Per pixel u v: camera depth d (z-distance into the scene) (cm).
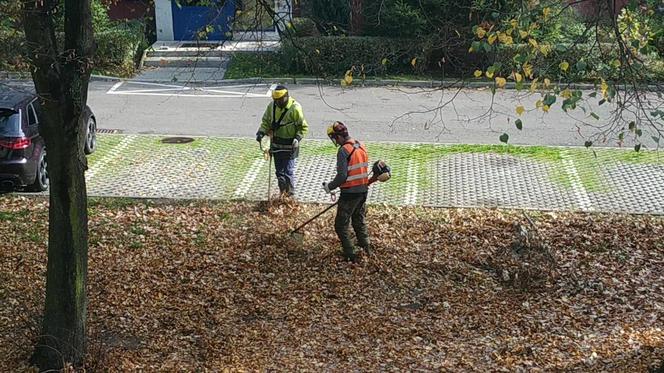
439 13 2345
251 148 1731
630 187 1507
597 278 1112
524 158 1669
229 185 1502
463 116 2030
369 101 2180
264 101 2178
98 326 976
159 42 2773
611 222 1325
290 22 1128
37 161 1428
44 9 777
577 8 1752
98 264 1151
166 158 1658
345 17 2541
